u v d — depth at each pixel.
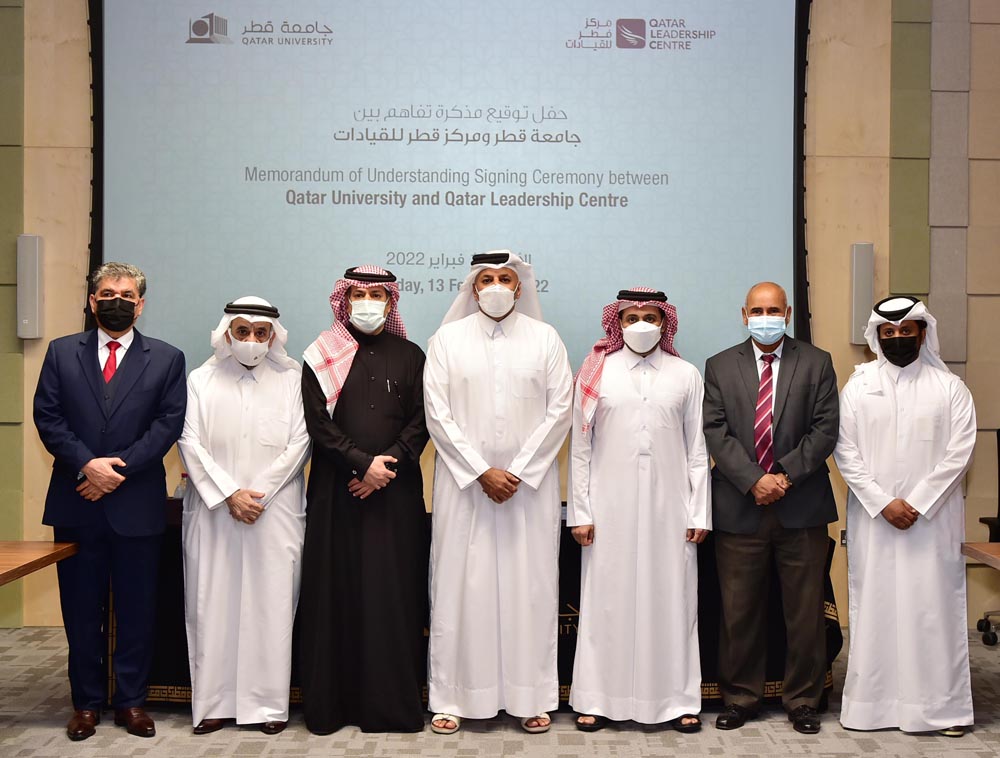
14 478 3.99
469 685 2.77
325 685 2.75
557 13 3.97
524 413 2.84
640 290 2.88
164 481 2.81
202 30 3.92
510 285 2.86
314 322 3.97
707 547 2.98
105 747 2.64
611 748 2.64
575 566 3.00
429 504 4.04
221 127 3.93
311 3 3.95
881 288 4.09
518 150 3.99
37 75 3.96
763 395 2.82
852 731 2.78
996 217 4.09
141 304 2.81
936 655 2.76
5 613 4.00
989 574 4.11
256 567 2.79
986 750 2.64
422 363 2.99
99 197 3.90
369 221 3.97
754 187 3.99
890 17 4.05
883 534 2.81
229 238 3.94
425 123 3.97
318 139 3.96
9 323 3.98
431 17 3.96
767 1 3.97
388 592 2.77
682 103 3.98
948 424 2.82
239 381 2.88
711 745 2.66
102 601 2.80
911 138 4.06
